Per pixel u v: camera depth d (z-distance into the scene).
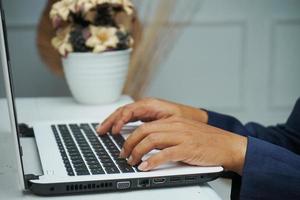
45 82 1.68
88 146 0.78
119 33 1.19
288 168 0.66
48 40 1.43
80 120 0.99
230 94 1.87
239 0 1.77
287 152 0.69
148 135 0.67
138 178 0.62
